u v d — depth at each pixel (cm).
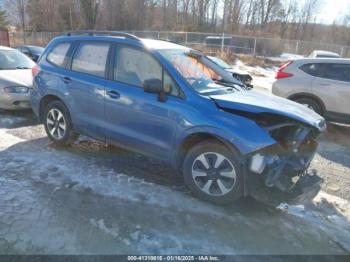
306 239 281
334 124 747
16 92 602
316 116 337
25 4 4656
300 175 330
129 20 4488
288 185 304
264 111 298
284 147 300
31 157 418
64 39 452
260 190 299
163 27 4700
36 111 485
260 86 1308
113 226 280
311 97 671
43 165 395
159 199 329
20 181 349
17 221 278
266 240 275
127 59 374
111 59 387
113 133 388
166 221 292
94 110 400
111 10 4412
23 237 258
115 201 320
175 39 2806
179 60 366
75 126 434
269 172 288
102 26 4444
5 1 4844
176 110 325
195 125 311
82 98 410
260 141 284
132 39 377
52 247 249
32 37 3653
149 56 354
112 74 384
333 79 649
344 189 394
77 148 462
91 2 4347
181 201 327
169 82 336
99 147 470
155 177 380
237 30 4478
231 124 296
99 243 257
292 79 690
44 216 288
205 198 327
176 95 331
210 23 4884
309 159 331
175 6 4950
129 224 284
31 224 275
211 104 314
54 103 453
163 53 357
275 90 720
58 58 451
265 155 286
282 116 299
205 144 316
